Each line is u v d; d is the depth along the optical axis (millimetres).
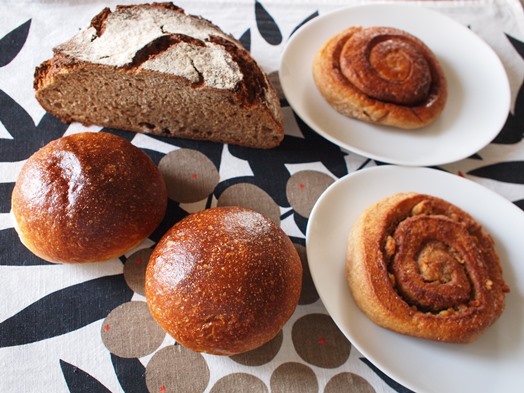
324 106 337
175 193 302
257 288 229
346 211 295
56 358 248
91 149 254
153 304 237
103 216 243
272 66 351
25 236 250
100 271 273
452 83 350
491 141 335
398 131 331
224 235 239
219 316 225
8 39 334
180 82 281
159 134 321
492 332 270
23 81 323
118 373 248
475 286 262
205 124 309
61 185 243
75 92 293
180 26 299
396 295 253
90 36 292
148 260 278
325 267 275
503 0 402
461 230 273
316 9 383
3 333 252
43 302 262
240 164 317
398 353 258
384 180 305
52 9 347
